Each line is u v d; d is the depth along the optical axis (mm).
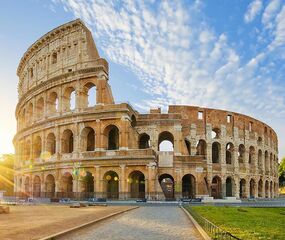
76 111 81062
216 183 97062
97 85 80312
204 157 93688
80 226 27266
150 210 50156
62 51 88875
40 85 90438
